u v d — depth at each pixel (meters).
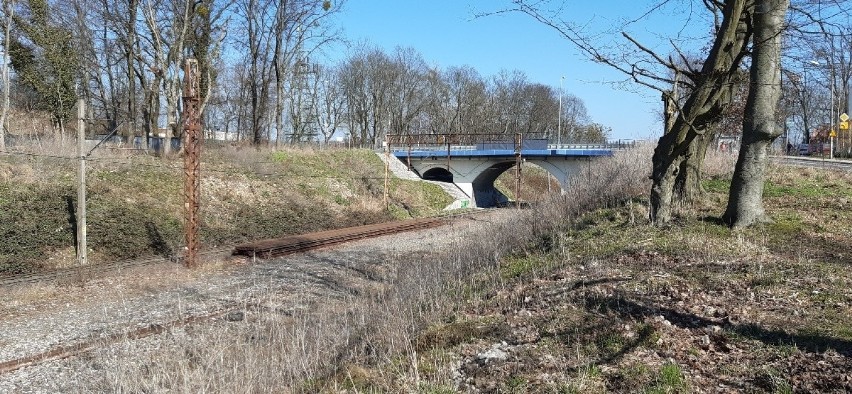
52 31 27.86
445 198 40.50
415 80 70.38
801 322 6.10
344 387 6.00
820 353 5.29
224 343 8.42
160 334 9.85
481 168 47.44
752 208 10.57
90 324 10.80
